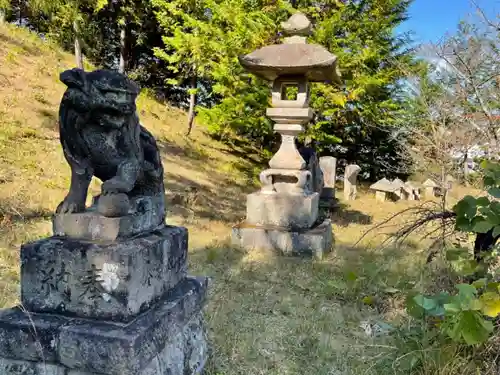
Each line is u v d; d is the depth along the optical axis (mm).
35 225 4828
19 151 6914
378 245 5410
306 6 10055
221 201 8109
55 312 2008
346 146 13164
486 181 2568
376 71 10398
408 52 10648
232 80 10000
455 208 2689
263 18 9367
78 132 2064
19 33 12273
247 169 11164
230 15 9680
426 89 6559
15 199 5320
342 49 9773
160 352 2039
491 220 2479
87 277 1955
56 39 11180
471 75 3865
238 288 3816
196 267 4328
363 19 10047
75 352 1847
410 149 6910
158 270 2207
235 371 2533
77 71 1989
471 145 4727
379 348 2805
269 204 5488
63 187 6293
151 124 11609
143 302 2055
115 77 2029
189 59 10516
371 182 13469
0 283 3416
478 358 2426
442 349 2422
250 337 2891
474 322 2088
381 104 10617
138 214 2191
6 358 1979
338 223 7309
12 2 12336
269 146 12586
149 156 2434
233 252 5000
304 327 3096
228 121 10484
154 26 14047
